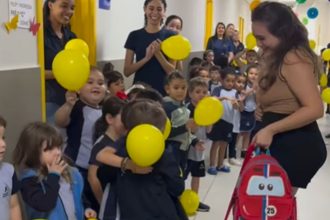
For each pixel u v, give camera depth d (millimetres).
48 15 2479
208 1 9141
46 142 1687
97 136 2131
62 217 1711
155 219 1698
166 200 1727
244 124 4402
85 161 2186
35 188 1647
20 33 2100
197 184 3135
